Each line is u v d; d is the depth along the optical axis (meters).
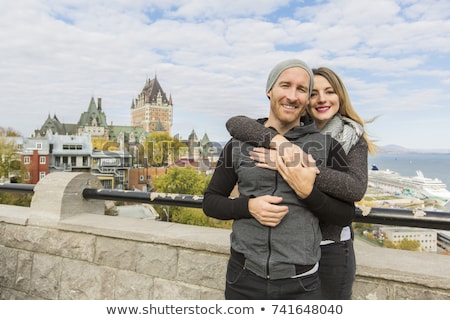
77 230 2.62
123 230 2.46
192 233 2.40
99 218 2.78
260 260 1.22
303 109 1.40
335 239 1.42
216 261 2.20
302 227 1.22
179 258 2.31
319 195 1.19
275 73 1.38
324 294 1.46
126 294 2.46
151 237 2.38
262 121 1.58
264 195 1.26
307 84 1.37
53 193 2.76
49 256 2.74
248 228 1.27
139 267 2.43
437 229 1.77
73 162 51.88
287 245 1.21
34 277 2.79
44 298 2.75
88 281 2.59
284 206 1.19
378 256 1.97
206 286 2.23
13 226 2.88
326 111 1.65
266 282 1.24
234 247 1.33
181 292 2.30
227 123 1.48
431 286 1.69
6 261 2.91
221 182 1.44
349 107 1.64
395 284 1.79
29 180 50.28
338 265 1.45
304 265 1.22
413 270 1.76
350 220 1.28
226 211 1.30
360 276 1.86
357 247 2.14
